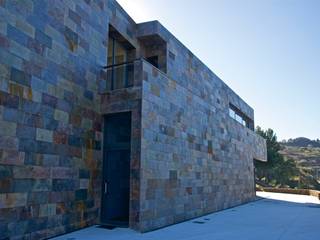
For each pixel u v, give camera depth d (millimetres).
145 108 9211
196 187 12352
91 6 9797
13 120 6746
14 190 6641
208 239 7875
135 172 8711
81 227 8547
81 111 8938
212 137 14719
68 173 8242
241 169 18906
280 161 40938
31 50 7375
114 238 7562
